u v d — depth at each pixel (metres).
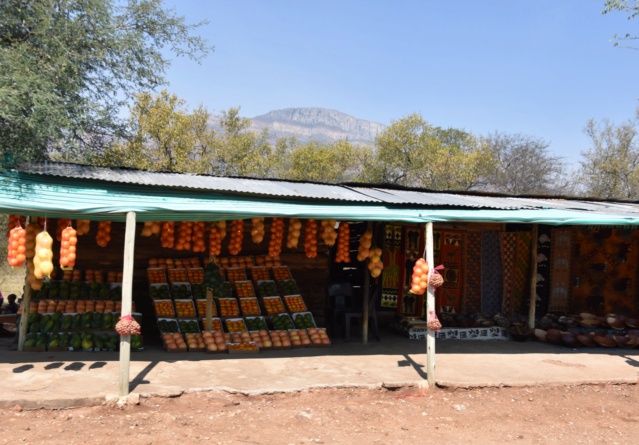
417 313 12.34
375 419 6.54
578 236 12.75
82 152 10.34
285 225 11.63
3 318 10.72
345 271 12.02
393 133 30.56
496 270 12.66
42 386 6.71
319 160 32.72
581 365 9.30
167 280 10.48
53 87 8.36
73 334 8.98
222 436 5.75
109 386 6.81
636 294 12.80
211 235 9.40
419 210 8.59
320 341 10.12
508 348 10.67
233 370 8.07
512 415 6.93
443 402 7.28
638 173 28.55
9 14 8.91
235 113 29.45
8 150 8.35
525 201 10.99
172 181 8.01
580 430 6.53
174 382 7.20
